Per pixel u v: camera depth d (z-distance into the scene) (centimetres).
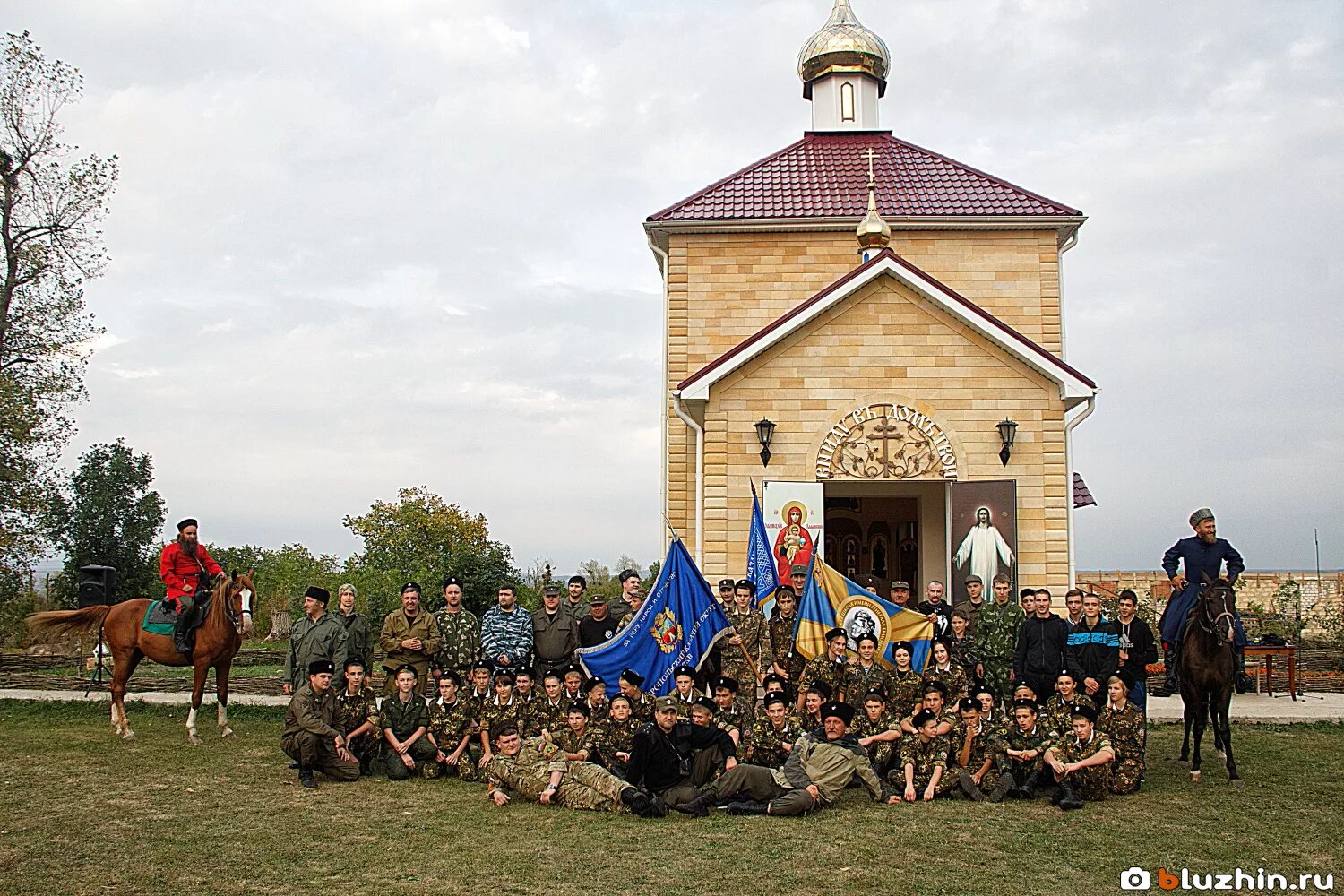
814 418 1831
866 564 2512
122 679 1566
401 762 1270
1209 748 1478
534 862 903
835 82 2816
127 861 891
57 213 3284
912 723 1212
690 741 1168
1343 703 1862
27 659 2856
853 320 1845
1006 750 1191
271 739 1541
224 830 1002
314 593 1432
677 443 2267
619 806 1098
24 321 3241
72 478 4509
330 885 834
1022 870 895
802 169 2545
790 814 1087
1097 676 1291
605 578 4081
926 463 1811
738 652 1428
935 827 1039
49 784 1205
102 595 2181
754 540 1587
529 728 1252
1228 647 1277
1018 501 1798
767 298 2328
